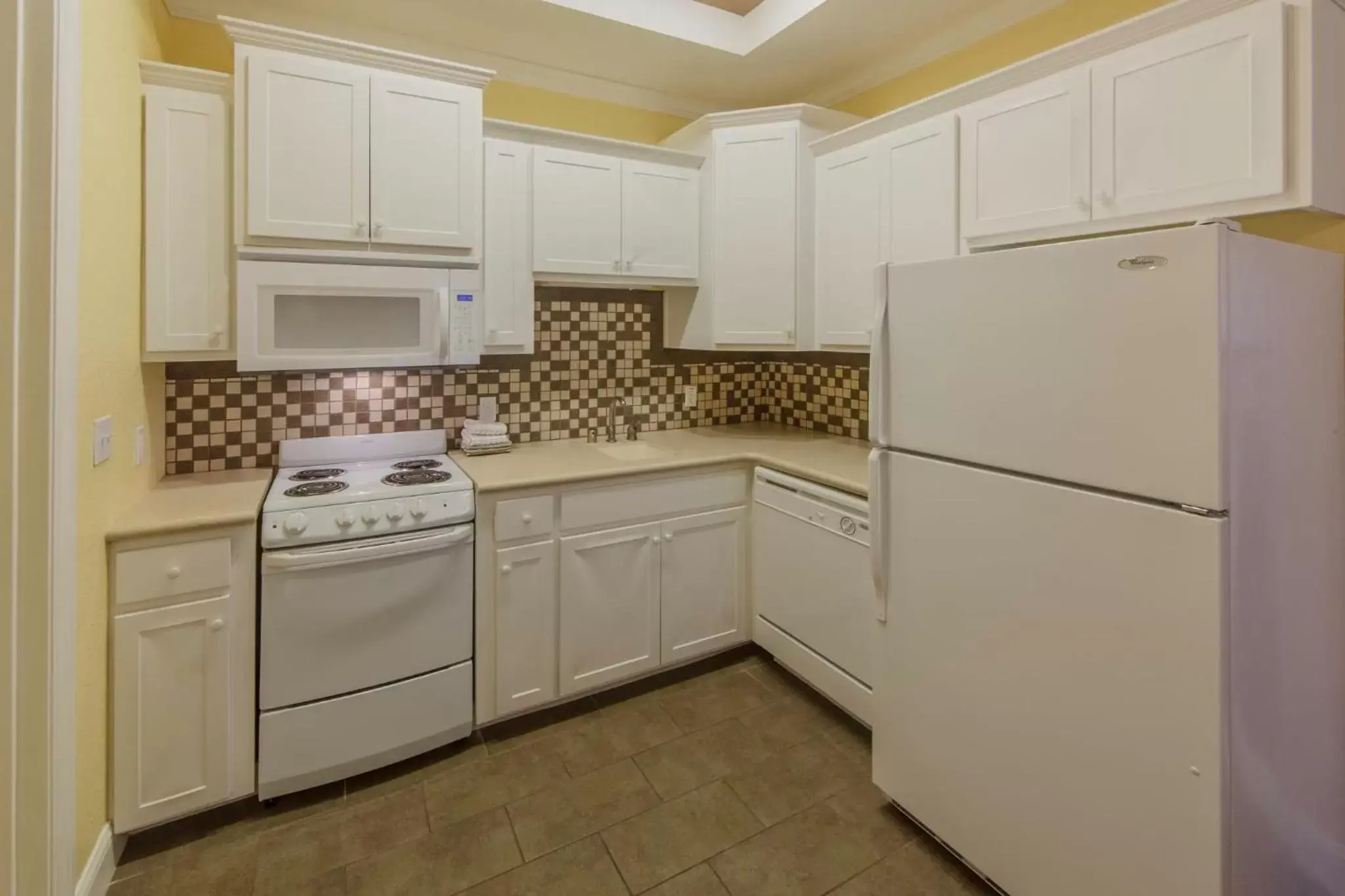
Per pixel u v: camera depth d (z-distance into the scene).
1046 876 1.47
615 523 2.49
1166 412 1.22
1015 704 1.51
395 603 2.06
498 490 2.24
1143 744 1.29
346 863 1.75
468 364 2.44
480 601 2.25
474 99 2.35
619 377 3.17
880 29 2.57
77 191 1.41
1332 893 1.47
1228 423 1.16
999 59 2.46
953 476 1.63
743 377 3.56
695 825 1.89
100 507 1.64
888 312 1.80
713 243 2.88
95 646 1.62
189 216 2.04
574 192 2.65
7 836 1.32
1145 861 1.29
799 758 2.20
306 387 2.51
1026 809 1.50
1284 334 1.29
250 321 2.07
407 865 1.74
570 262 2.65
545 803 1.98
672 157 2.84
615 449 2.92
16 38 1.29
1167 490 1.23
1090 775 1.37
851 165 2.61
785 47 2.71
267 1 2.35
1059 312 1.38
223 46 2.36
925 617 1.74
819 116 2.79
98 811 1.65
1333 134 1.49
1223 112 1.56
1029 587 1.47
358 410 2.60
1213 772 1.19
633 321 3.19
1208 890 1.20
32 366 1.32
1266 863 1.29
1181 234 1.19
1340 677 1.46
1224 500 1.16
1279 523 1.28
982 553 1.57
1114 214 1.78
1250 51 1.51
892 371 1.79
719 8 2.73
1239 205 1.55
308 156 2.10
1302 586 1.35
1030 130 1.97
